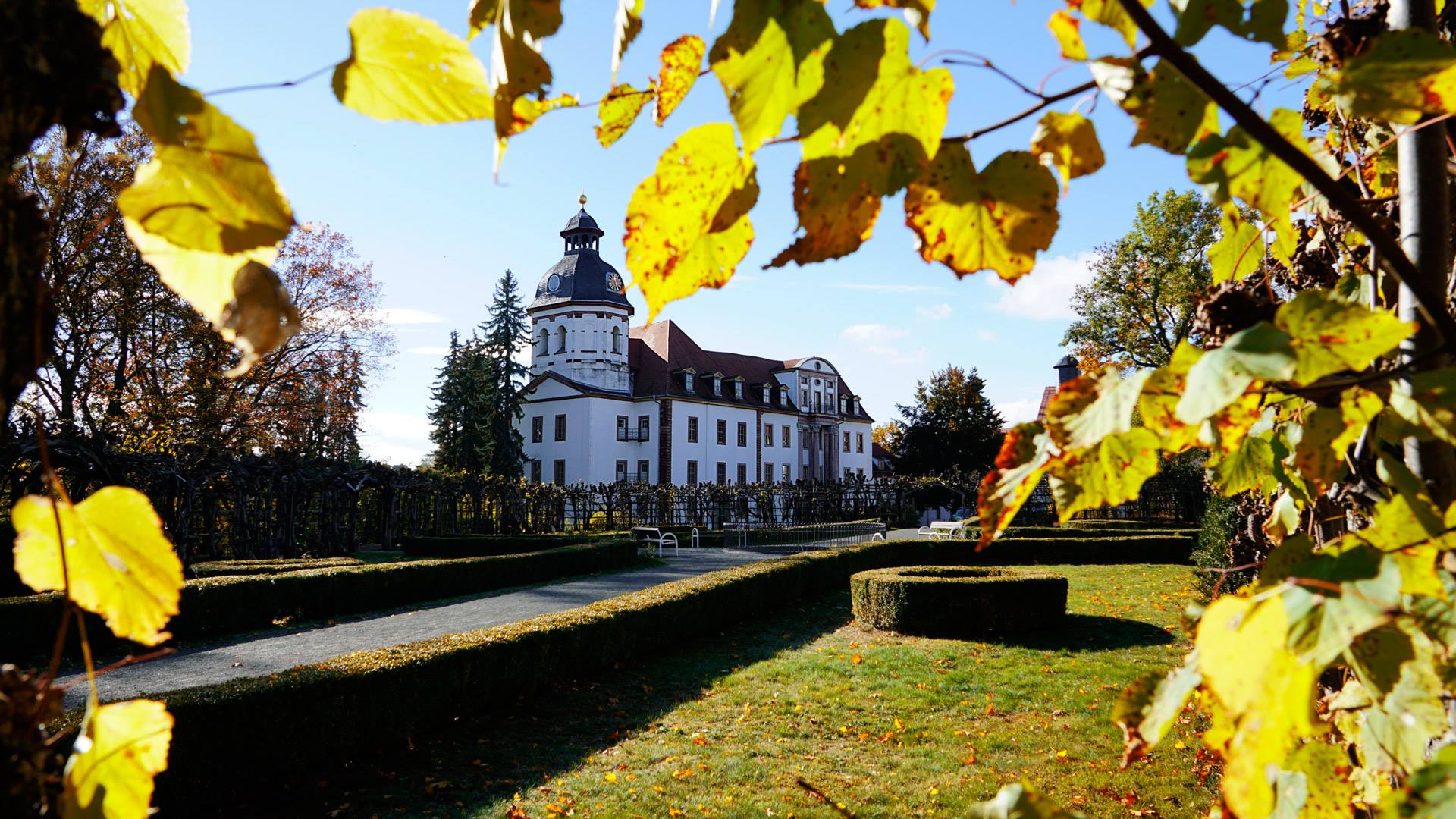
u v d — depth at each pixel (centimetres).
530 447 5012
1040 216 66
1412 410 80
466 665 760
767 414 5550
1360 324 66
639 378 5141
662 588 1225
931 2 59
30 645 985
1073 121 70
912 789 594
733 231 73
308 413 2683
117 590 76
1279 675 52
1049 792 575
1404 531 78
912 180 65
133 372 2220
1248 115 66
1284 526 142
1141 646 1073
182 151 53
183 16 68
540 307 5059
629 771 634
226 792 554
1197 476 2970
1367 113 71
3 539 1195
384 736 669
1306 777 89
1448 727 79
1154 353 2897
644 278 74
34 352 55
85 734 67
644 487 4059
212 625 1198
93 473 1380
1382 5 111
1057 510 81
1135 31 69
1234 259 135
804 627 1292
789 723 758
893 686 888
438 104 60
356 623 1333
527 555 1905
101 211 1538
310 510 2575
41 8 54
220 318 56
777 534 3098
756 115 64
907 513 4741
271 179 55
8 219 54
